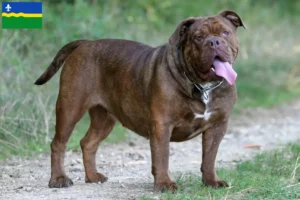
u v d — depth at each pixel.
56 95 16.14
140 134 11.42
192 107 10.48
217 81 10.39
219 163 13.57
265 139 16.59
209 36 10.14
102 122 12.06
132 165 13.51
